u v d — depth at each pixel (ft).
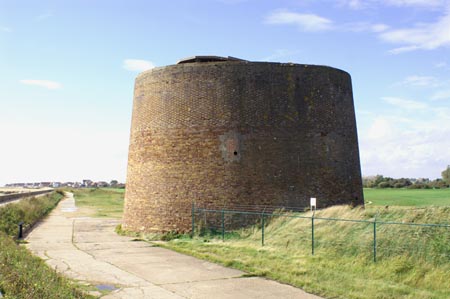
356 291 39.86
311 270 46.78
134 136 83.51
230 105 73.31
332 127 76.54
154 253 60.64
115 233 83.76
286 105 73.97
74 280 44.24
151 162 77.87
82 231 88.02
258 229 68.59
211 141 73.10
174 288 41.86
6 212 91.09
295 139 73.46
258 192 71.41
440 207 56.90
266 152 72.38
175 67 77.05
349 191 77.82
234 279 45.50
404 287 39.93
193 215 72.64
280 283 43.78
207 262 53.98
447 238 46.39
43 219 117.80
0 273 36.04
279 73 74.49
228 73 74.02
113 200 245.24
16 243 67.21
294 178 72.49
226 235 69.41
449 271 41.37
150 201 77.05
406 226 50.42
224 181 72.02
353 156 80.59
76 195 303.27
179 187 74.18
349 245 51.62
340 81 79.46
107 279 45.24
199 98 74.64
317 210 68.28
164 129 76.79
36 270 41.55
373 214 59.06
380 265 45.62
